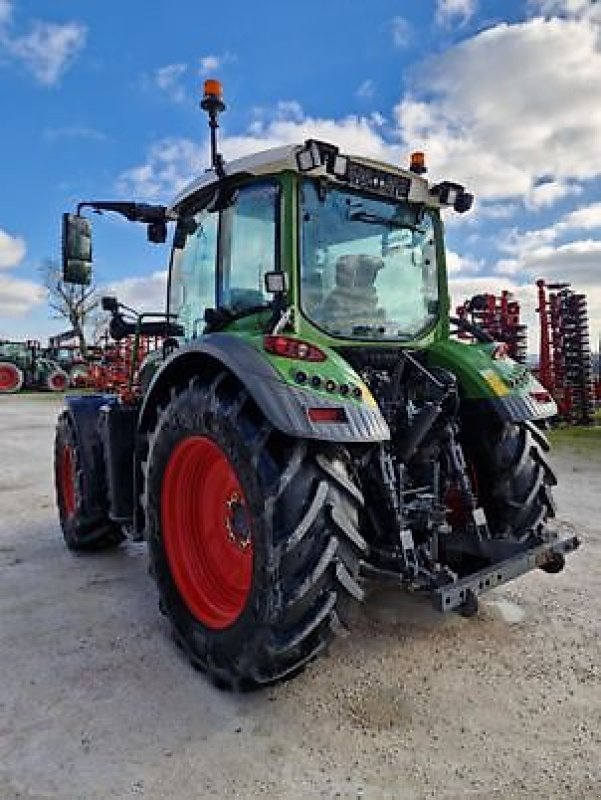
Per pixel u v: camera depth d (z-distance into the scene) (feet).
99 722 7.20
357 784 6.11
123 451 11.64
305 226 9.23
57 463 14.43
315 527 7.21
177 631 8.80
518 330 32.81
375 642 8.93
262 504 7.28
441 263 11.21
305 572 7.10
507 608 10.03
